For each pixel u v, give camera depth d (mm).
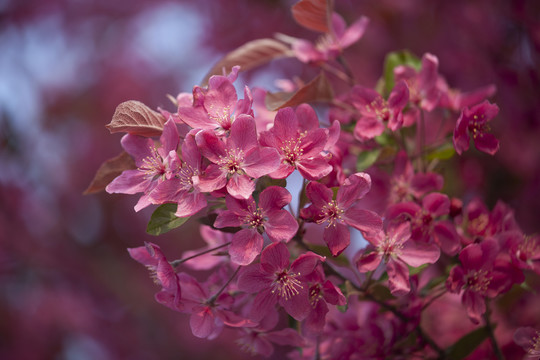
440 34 1027
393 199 656
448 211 625
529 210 858
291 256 617
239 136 579
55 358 1464
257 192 599
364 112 647
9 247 1490
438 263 702
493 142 625
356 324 672
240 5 1305
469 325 734
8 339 1451
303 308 585
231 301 606
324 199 588
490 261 617
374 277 630
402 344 653
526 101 899
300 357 664
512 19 952
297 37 1204
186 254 667
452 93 703
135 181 610
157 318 1470
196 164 581
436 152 665
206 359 1406
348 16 1105
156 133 610
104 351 1457
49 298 1477
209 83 602
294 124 587
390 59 699
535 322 713
